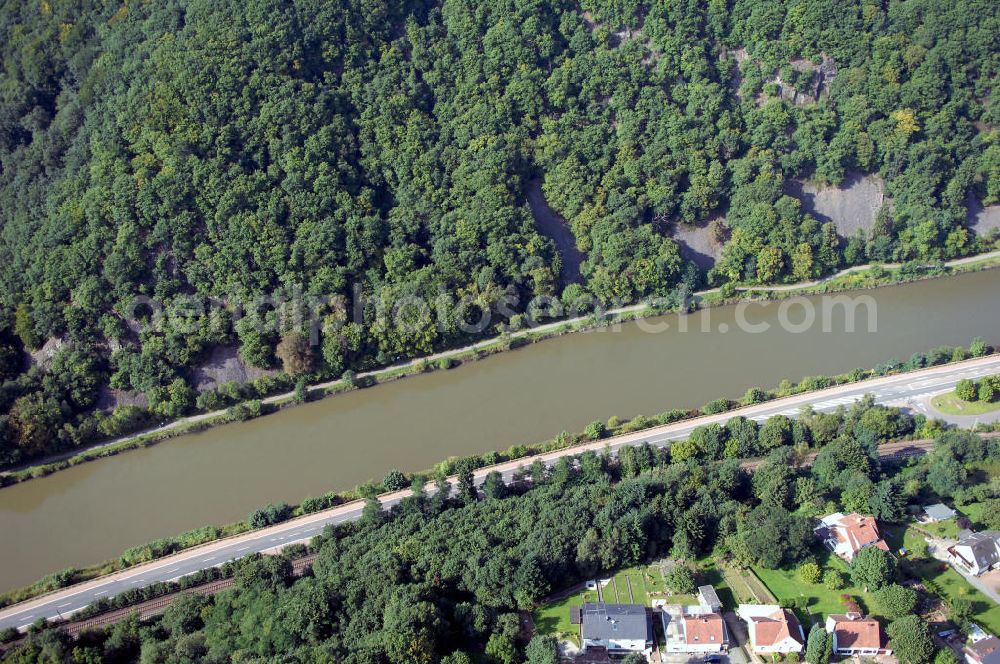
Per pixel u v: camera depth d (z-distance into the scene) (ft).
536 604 521.65
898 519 564.30
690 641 478.18
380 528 599.16
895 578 511.40
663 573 538.47
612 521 555.69
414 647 457.27
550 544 539.29
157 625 537.24
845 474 590.14
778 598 514.27
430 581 520.83
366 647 466.29
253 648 492.95
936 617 495.41
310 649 467.52
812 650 464.24
